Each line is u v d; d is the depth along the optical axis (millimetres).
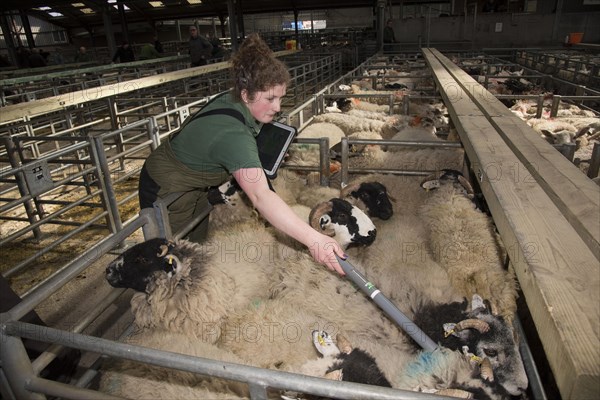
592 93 7195
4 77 14047
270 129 2496
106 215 4805
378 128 5699
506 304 2170
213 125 2049
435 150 4031
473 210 2697
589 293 1191
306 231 1861
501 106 3805
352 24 40031
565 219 1635
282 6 25703
